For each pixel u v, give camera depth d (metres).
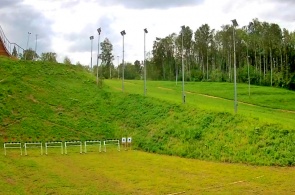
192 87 92.19
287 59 108.50
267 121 39.88
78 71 76.31
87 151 42.34
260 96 79.06
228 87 91.94
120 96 61.50
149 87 86.31
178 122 45.75
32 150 42.97
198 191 23.89
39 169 31.05
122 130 50.31
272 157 33.97
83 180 26.94
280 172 30.08
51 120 52.81
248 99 75.38
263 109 63.62
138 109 54.75
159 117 49.62
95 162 34.91
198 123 43.62
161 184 25.84
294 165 32.66
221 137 39.34
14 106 54.88
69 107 57.53
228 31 118.38
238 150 36.41
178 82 104.94
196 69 133.50
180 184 25.81
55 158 37.34
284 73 104.00
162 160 36.19
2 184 25.42
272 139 36.41
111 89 68.88
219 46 129.38
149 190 24.19
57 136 48.84
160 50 139.75
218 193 23.31
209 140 39.53
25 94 59.31
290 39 115.69
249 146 36.34
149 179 27.41
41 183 25.81
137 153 40.97
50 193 23.27
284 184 25.72
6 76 64.38
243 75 109.25
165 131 44.72
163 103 53.59
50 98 59.72
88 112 56.53
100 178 27.67
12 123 50.56
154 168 31.88
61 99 59.97
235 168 31.95
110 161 35.50
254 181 26.72
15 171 30.05
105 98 61.81
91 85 68.69
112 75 139.50
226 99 75.81
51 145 46.19
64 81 68.50
